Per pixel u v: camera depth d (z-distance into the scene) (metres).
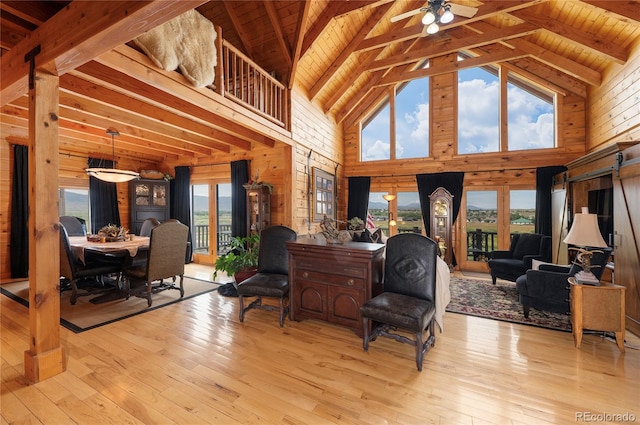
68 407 1.83
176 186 6.62
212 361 2.39
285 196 4.88
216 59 3.36
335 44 5.08
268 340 2.78
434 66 5.99
